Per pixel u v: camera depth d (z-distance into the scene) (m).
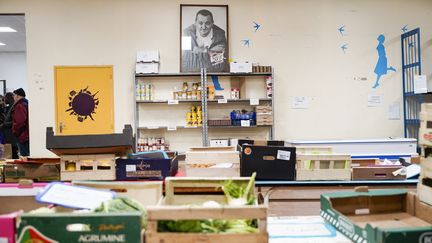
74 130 6.17
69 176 2.84
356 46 6.41
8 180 2.96
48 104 6.18
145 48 6.24
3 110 7.27
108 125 6.18
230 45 6.29
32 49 6.16
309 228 1.85
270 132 6.19
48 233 1.32
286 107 6.36
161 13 6.24
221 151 3.43
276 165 3.19
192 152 3.25
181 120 6.28
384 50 6.43
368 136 6.41
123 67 6.22
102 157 2.83
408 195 1.87
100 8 6.21
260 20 6.32
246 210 1.41
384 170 3.21
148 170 2.82
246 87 6.29
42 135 6.18
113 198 1.61
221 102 6.00
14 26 8.77
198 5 6.22
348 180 3.19
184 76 6.23
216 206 1.42
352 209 1.84
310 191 4.71
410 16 6.45
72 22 6.18
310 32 6.37
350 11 6.40
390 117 6.43
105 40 6.21
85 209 1.56
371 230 1.36
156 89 6.23
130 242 1.33
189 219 1.41
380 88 6.43
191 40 6.18
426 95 6.37
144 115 6.24
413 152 5.35
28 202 2.06
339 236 1.73
